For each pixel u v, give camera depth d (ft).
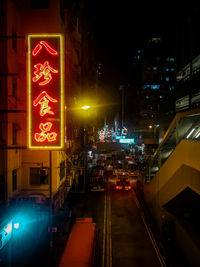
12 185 51.78
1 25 45.47
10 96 46.65
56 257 44.27
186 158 44.83
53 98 36.55
